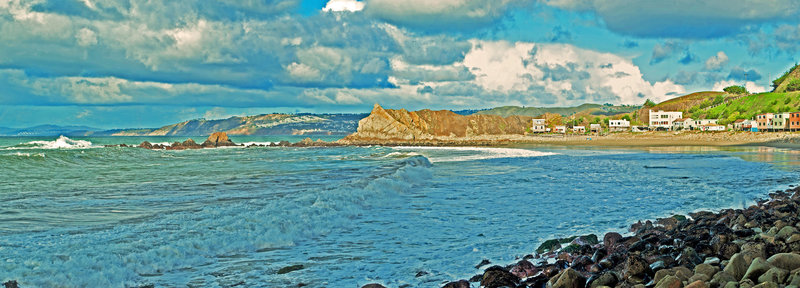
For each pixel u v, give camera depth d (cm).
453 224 1195
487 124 17338
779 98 14925
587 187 1948
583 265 778
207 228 1025
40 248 839
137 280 734
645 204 1509
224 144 9762
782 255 629
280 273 784
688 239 852
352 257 885
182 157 4475
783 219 1018
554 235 1077
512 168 3022
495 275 710
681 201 1565
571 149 6719
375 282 741
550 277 739
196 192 1734
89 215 1230
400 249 946
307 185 1986
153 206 1393
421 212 1366
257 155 5200
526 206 1471
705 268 655
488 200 1597
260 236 987
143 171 2705
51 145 7181
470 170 2859
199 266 815
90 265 746
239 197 1598
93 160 3597
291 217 1163
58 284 675
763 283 559
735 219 1082
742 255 668
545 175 2505
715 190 1817
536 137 13225
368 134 12812
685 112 18038
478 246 970
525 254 912
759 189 1903
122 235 954
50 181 2073
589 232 1109
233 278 754
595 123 17525
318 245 976
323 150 7300
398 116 14412
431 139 13225
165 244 885
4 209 1301
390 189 1802
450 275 777
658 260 734
